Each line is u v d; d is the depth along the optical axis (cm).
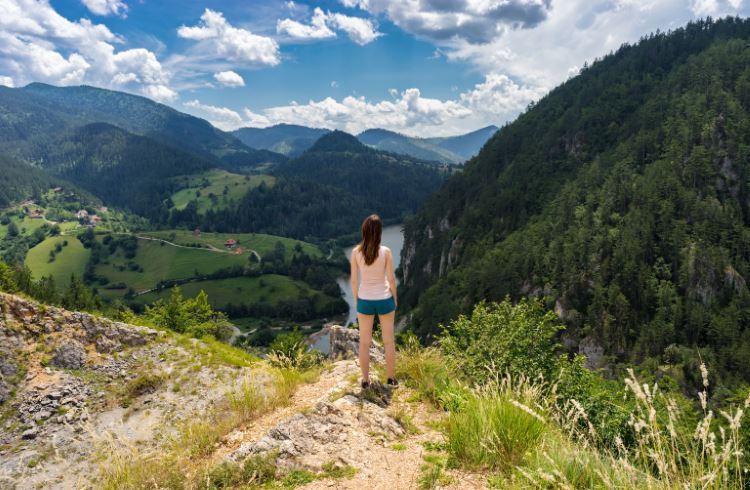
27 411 1097
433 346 754
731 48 15600
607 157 13850
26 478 805
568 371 966
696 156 11450
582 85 19950
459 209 17750
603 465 334
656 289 9056
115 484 411
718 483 257
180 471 415
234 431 516
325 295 15000
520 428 399
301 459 412
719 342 7981
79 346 1337
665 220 10181
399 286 18550
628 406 637
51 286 7775
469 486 361
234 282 16175
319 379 693
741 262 9219
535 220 13062
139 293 15862
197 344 1526
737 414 261
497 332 1077
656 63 18512
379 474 389
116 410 1150
